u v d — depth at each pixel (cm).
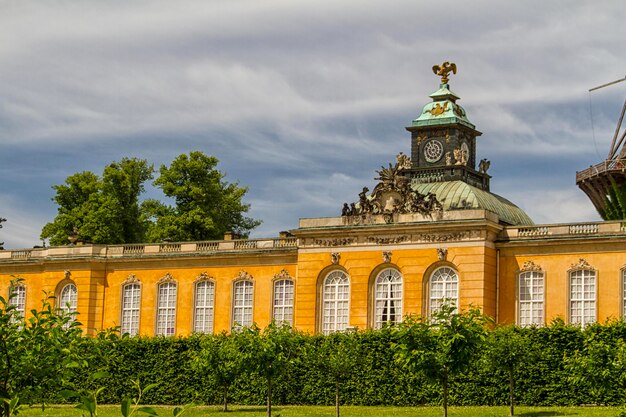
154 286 9588
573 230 8012
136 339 8600
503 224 8544
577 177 9856
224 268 9331
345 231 8581
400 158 9406
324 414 6762
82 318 9731
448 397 7381
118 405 8194
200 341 7988
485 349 6169
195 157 11700
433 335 5756
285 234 9481
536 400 7094
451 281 8169
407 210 8375
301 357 7769
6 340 2723
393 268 8412
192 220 11331
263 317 9075
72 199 11956
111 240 11438
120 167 12119
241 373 7281
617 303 7756
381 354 7669
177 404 8362
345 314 8538
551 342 7131
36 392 2762
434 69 9606
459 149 9188
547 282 8025
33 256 10244
